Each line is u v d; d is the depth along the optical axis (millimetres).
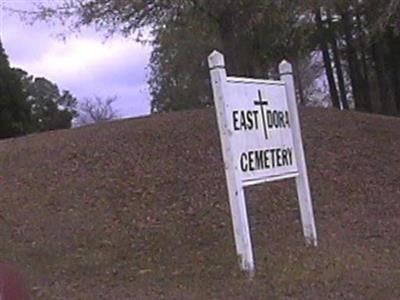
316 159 12109
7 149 13805
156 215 9633
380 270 6867
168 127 14047
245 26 15352
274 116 7449
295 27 18797
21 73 38500
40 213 9867
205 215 9461
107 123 16172
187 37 16062
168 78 30703
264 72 19141
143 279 6961
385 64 29266
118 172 11578
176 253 7918
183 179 11055
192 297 6273
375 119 15930
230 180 6719
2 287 5953
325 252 7570
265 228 8891
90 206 10141
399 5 14070
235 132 6746
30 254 8039
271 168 7262
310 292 6227
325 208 9781
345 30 26781
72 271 7355
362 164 12039
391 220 9109
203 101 30422
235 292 6320
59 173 11758
